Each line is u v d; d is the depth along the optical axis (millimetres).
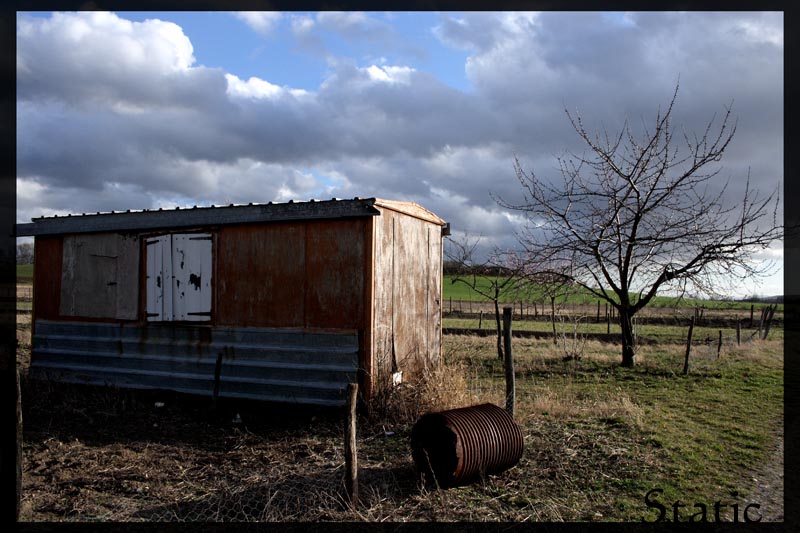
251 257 9656
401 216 10078
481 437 5926
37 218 11297
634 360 14664
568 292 15867
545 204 15234
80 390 10422
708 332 23938
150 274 10391
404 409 8297
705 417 9227
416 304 10727
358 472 6332
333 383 8938
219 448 7324
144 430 8102
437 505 5523
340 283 9047
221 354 9375
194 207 9898
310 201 9117
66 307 11148
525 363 14641
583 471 6477
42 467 6520
